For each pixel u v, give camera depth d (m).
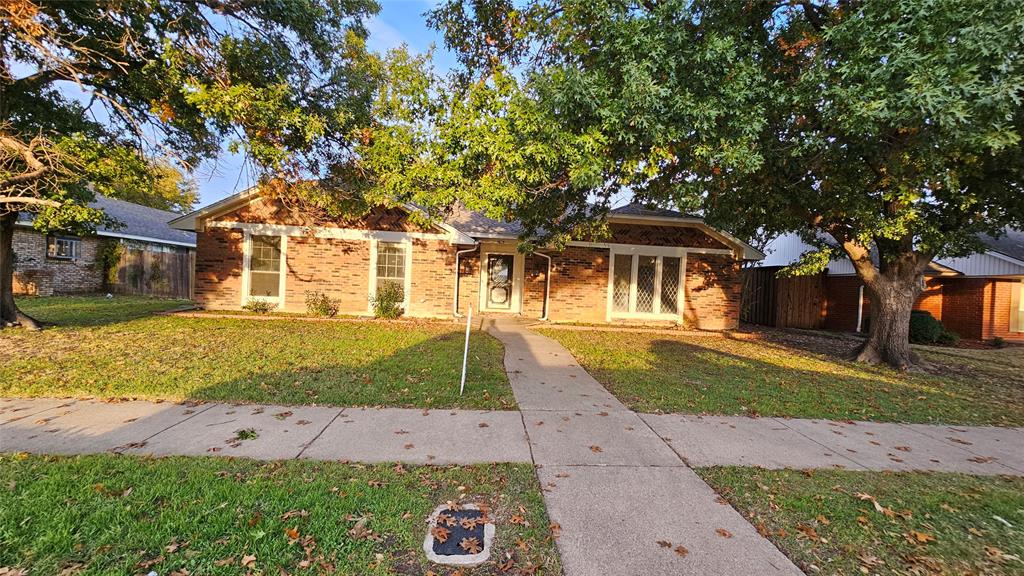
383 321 12.42
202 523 2.86
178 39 7.84
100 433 4.27
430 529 2.93
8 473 3.39
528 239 11.27
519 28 7.01
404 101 7.23
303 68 9.14
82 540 2.63
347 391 5.88
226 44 8.06
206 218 13.00
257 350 8.03
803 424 5.44
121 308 13.74
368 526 2.93
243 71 8.45
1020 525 3.28
